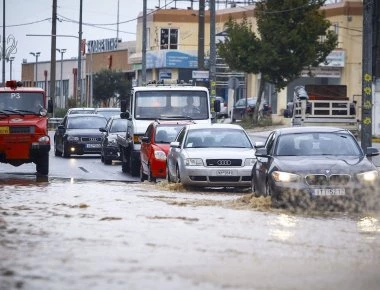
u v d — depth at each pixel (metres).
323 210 32.25
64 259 20.70
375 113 87.00
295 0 101.62
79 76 138.88
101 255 21.30
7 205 32.69
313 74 115.31
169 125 50.88
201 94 57.94
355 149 35.31
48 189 40.69
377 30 92.44
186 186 42.62
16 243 23.05
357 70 122.12
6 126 50.16
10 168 58.44
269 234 25.55
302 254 22.14
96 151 74.50
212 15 72.69
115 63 163.75
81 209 31.47
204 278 18.78
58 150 77.88
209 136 44.69
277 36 101.75
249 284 18.30
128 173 57.59
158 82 62.66
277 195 32.66
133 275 18.91
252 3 131.62
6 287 17.53
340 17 122.75
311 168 32.62
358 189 32.25
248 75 133.12
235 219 28.97
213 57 72.94
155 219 28.58
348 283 18.66
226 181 41.97
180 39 144.88
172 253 21.77
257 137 87.69
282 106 123.31
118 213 30.22
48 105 52.00
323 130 36.28
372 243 24.16
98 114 80.25
